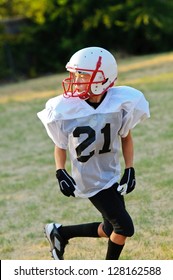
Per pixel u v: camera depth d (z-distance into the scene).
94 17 80.31
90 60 11.80
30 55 79.75
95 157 12.20
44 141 30.44
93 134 11.98
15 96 49.72
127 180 12.05
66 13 80.12
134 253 14.34
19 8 78.81
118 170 12.61
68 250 15.14
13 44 77.69
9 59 76.44
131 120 12.20
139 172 21.84
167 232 15.67
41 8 77.94
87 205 18.98
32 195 20.91
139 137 28.11
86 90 11.88
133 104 12.10
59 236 13.48
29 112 39.62
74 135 12.05
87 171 12.29
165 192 19.19
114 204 12.10
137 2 81.06
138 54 83.88
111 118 11.98
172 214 17.12
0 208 19.66
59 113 11.93
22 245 15.97
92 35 82.44
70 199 19.89
